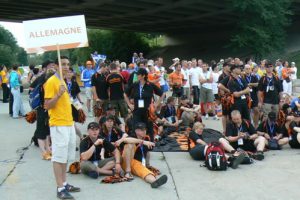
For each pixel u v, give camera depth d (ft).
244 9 120.26
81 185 20.98
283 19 127.13
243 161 24.81
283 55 135.44
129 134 24.70
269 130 29.96
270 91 33.37
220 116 45.98
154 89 27.37
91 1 110.52
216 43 171.53
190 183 21.34
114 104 32.22
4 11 124.88
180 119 36.06
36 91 24.90
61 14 132.05
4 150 29.19
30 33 20.53
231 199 18.85
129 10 127.34
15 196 19.42
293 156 27.25
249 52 143.43
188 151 28.55
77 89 33.27
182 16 141.18
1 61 211.82
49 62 23.81
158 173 22.86
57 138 18.35
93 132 22.52
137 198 19.04
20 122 42.37
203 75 46.55
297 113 30.50
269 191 19.93
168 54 183.21
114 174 22.21
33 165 25.02
